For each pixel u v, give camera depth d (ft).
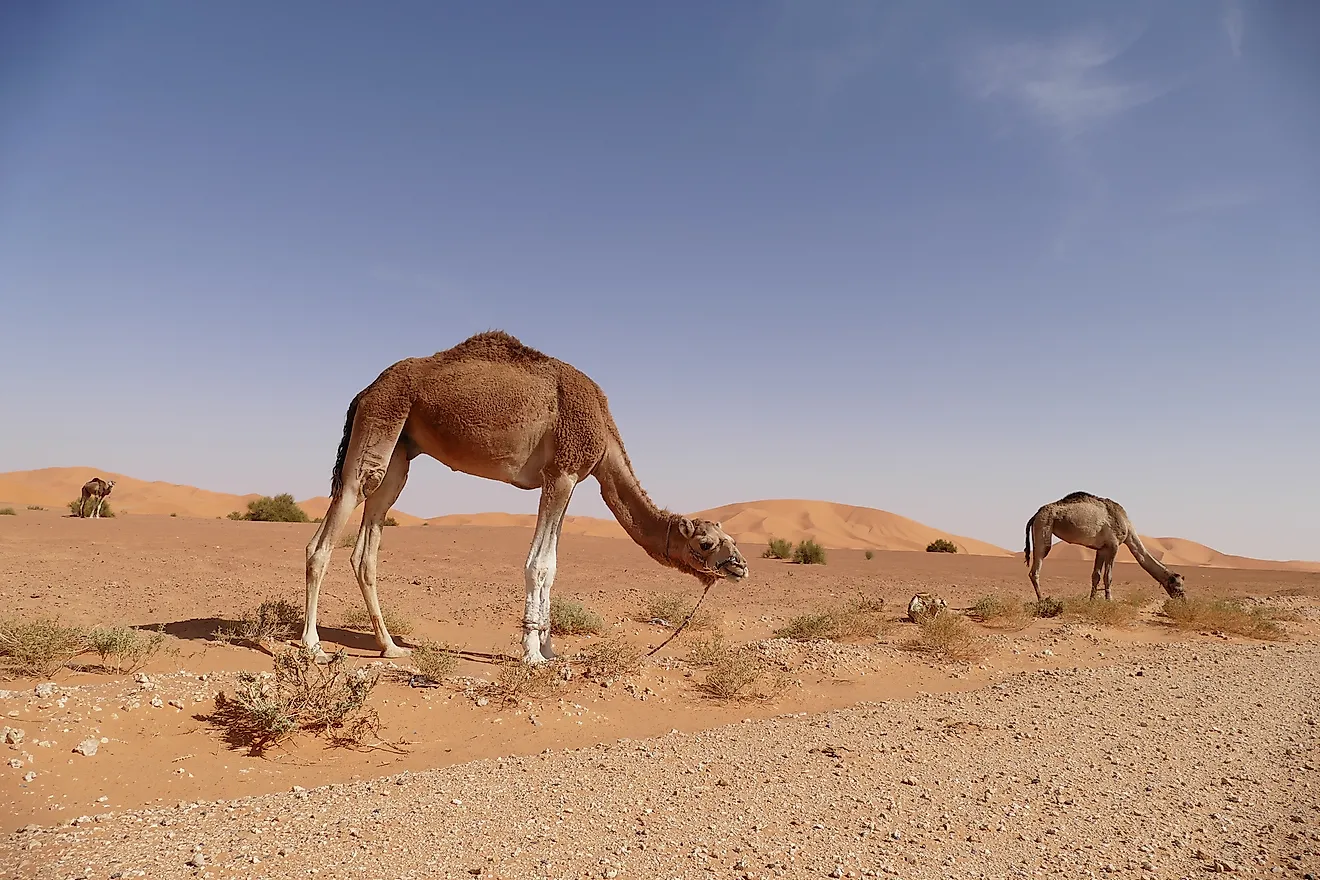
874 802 17.87
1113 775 20.27
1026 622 46.62
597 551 89.71
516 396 29.58
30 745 19.44
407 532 96.48
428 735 23.84
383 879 13.47
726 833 15.80
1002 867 14.48
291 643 30.53
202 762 20.43
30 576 45.60
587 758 21.35
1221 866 14.64
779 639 38.04
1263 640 48.21
